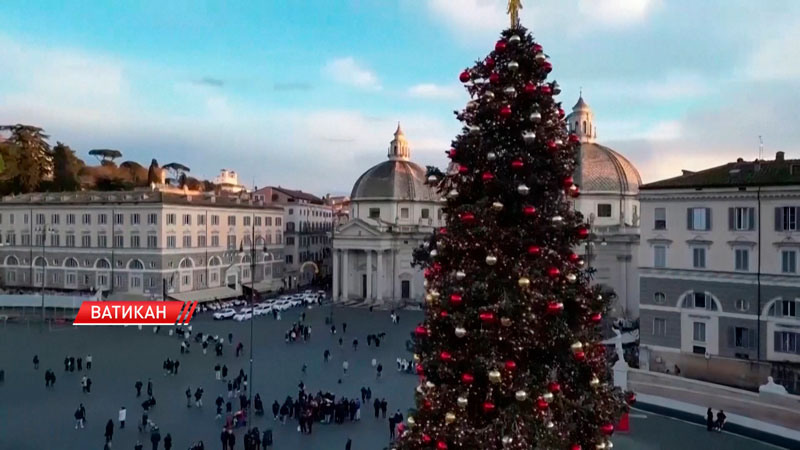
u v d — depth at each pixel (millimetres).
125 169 142750
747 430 31500
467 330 13086
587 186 72500
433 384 13781
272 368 48625
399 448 14203
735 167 45375
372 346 58625
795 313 39438
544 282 13031
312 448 30188
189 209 80625
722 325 42469
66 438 31453
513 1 13984
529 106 13516
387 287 88938
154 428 30281
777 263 40125
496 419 12773
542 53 13508
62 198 83625
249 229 93438
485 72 13906
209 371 47156
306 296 91875
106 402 38344
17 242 83938
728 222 42219
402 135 98438
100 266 79500
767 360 40312
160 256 76062
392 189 93188
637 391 38531
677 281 44656
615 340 51375
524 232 13148
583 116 77250
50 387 41875
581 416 13500
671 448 29422
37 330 65188
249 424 32031
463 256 13562
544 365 13539
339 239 91125
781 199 39938
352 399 38438
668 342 45062
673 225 44844
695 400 36750
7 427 33188
